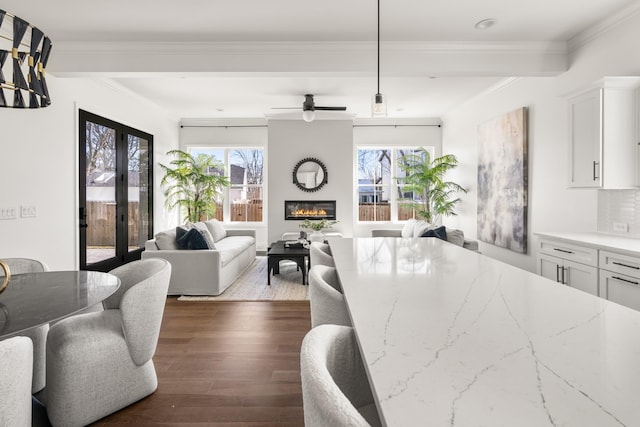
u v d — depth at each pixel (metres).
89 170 4.89
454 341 0.80
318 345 0.82
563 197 4.13
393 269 1.62
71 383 1.78
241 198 8.23
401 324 0.91
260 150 8.20
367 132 8.10
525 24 3.58
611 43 3.44
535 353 0.73
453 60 4.02
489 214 5.70
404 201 8.11
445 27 3.64
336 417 0.52
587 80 3.73
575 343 0.78
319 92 5.99
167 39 3.93
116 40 3.94
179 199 7.81
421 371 0.66
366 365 0.69
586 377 0.63
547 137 4.40
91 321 2.07
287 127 7.44
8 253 3.58
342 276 1.47
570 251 3.12
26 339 1.25
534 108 4.66
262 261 6.73
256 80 5.36
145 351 2.05
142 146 6.42
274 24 3.60
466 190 6.67
